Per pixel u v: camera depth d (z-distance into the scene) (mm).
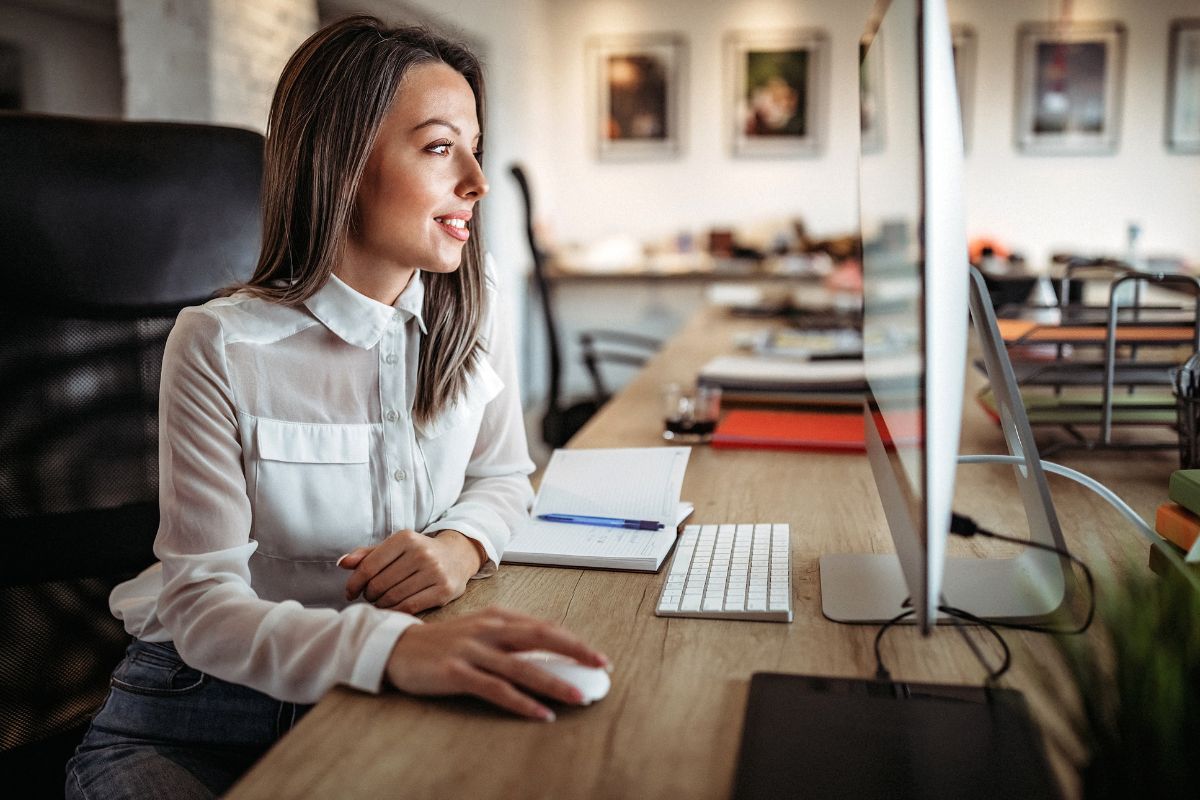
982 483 1389
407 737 744
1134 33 5891
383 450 1145
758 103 6273
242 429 1080
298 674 860
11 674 1201
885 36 909
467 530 1119
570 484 1378
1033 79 6000
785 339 2752
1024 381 1606
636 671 854
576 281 6098
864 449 1682
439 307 1172
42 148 1264
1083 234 6082
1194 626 587
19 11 3436
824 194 6297
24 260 1233
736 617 964
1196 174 5941
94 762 1050
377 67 1055
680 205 6434
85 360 1274
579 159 6480
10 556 1210
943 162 714
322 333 1107
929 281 694
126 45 3471
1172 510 1034
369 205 1089
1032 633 895
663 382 2418
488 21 5340
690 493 1443
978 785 653
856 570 1074
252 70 3699
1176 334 1496
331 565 1142
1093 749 580
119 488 1292
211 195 1378
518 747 727
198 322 1068
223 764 1054
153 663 1087
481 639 824
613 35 6332
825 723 742
